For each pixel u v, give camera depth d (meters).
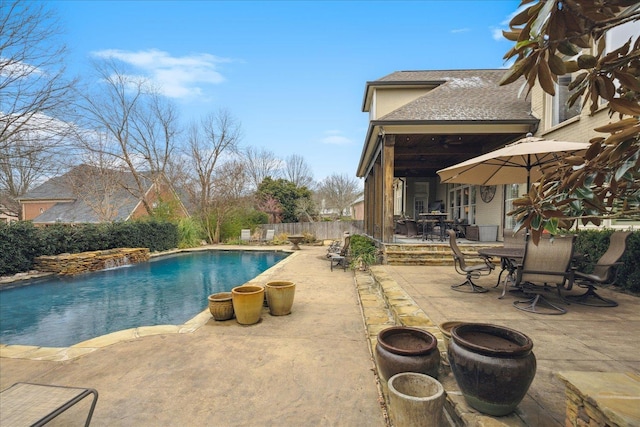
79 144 15.92
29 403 2.36
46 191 27.44
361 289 7.00
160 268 13.02
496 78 12.87
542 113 8.68
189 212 23.09
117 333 4.73
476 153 12.12
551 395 2.32
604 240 5.72
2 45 11.38
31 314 6.86
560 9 1.09
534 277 4.30
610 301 4.64
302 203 30.06
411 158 13.25
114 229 13.96
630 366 2.67
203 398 3.01
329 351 4.02
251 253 17.58
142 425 2.63
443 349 3.03
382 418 2.71
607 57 1.28
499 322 3.81
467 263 8.35
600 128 1.37
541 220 1.51
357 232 23.75
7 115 11.97
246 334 4.63
